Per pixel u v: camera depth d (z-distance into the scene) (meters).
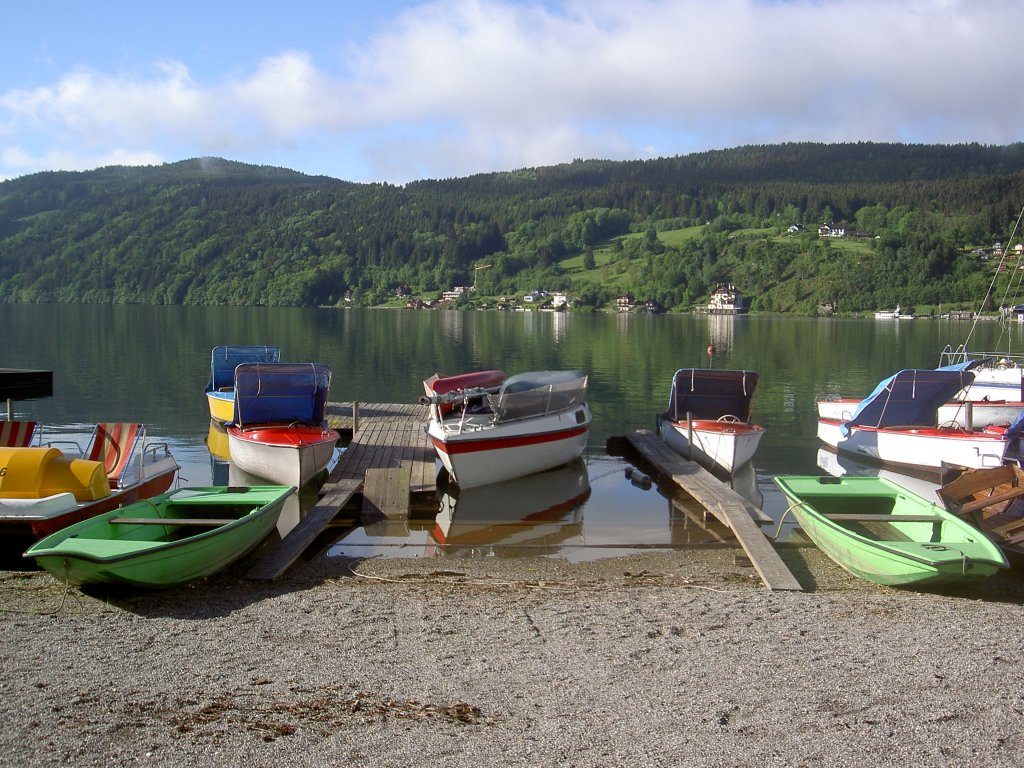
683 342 60.31
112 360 40.31
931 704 6.86
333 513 12.95
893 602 9.49
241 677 7.24
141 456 12.97
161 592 9.65
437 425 16.83
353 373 37.59
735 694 7.00
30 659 7.56
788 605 9.31
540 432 16.73
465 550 12.26
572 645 8.06
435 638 8.22
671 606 9.27
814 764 5.95
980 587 10.05
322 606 9.17
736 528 12.09
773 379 35.75
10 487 10.92
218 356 22.86
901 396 19.39
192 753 5.96
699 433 17.83
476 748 6.08
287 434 16.30
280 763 5.86
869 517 10.91
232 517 11.55
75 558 8.75
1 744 6.02
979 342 61.19
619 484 16.78
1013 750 6.18
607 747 6.12
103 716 6.47
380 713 6.59
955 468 12.23
